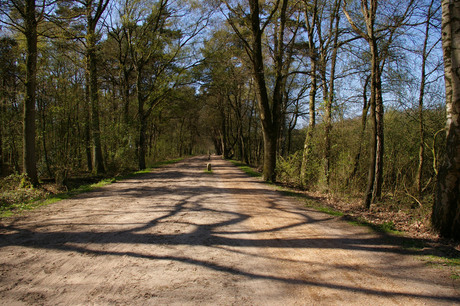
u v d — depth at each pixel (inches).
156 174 755.4
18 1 452.4
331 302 125.6
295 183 548.7
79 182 586.9
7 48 559.5
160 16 868.0
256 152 1662.2
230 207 331.6
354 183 406.6
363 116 442.9
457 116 205.8
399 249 193.0
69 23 562.6
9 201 350.0
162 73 913.5
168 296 129.2
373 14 307.3
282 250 191.0
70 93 514.9
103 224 249.8
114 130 745.6
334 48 446.9
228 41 662.5
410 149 390.6
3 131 536.7
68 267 159.6
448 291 135.8
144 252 183.6
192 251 186.9
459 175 205.8
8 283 140.3
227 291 134.6
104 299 126.2
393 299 128.4
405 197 343.0
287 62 588.1
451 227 210.4
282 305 123.0
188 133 2529.5
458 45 203.0
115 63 987.9
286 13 587.5
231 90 1314.0
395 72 368.2
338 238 217.2
